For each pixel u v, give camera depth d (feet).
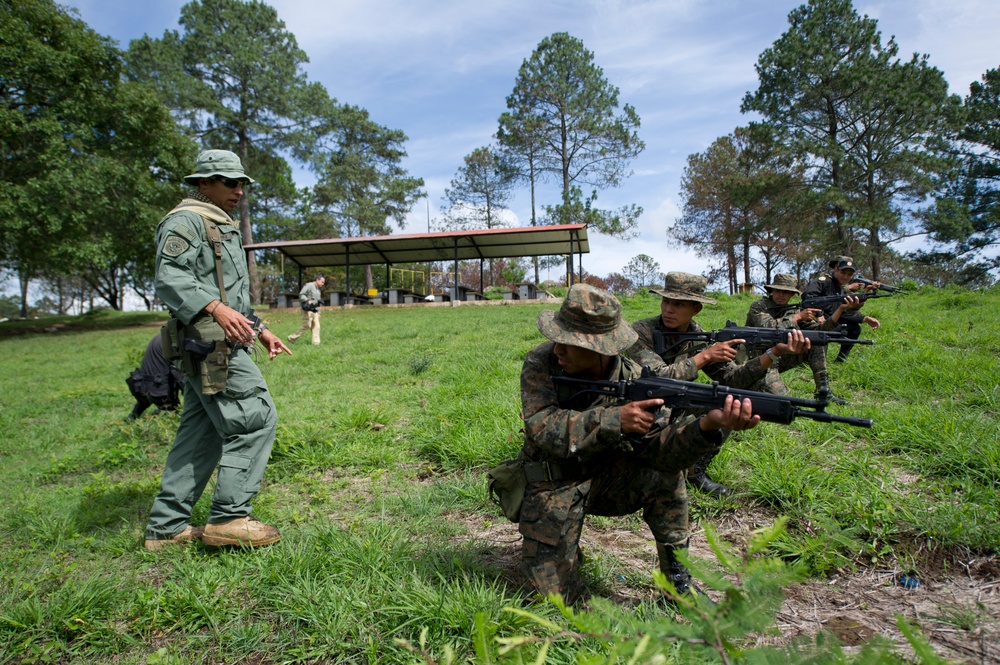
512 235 99.66
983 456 13.66
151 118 91.35
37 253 84.53
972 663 8.09
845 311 22.68
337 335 54.49
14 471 19.22
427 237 98.78
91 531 13.71
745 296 83.05
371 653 8.54
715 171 148.66
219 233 12.36
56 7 85.71
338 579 10.62
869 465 14.24
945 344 29.14
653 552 11.78
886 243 119.03
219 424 12.01
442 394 24.82
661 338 14.49
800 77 106.73
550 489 9.50
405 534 12.67
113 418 26.58
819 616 9.44
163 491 12.40
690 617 3.99
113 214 87.81
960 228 116.37
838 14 107.14
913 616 9.34
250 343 11.93
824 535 10.65
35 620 9.60
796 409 8.07
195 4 119.44
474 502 14.37
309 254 109.81
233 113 120.37
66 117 83.87
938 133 106.93
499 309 81.71
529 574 9.55
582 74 137.69
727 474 14.26
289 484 16.57
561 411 9.29
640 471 9.69
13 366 51.08
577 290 9.41
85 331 90.02
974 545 10.91
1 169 81.25
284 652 8.99
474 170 165.27
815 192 106.83
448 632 8.95
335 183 155.22
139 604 10.01
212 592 10.30
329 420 21.98
